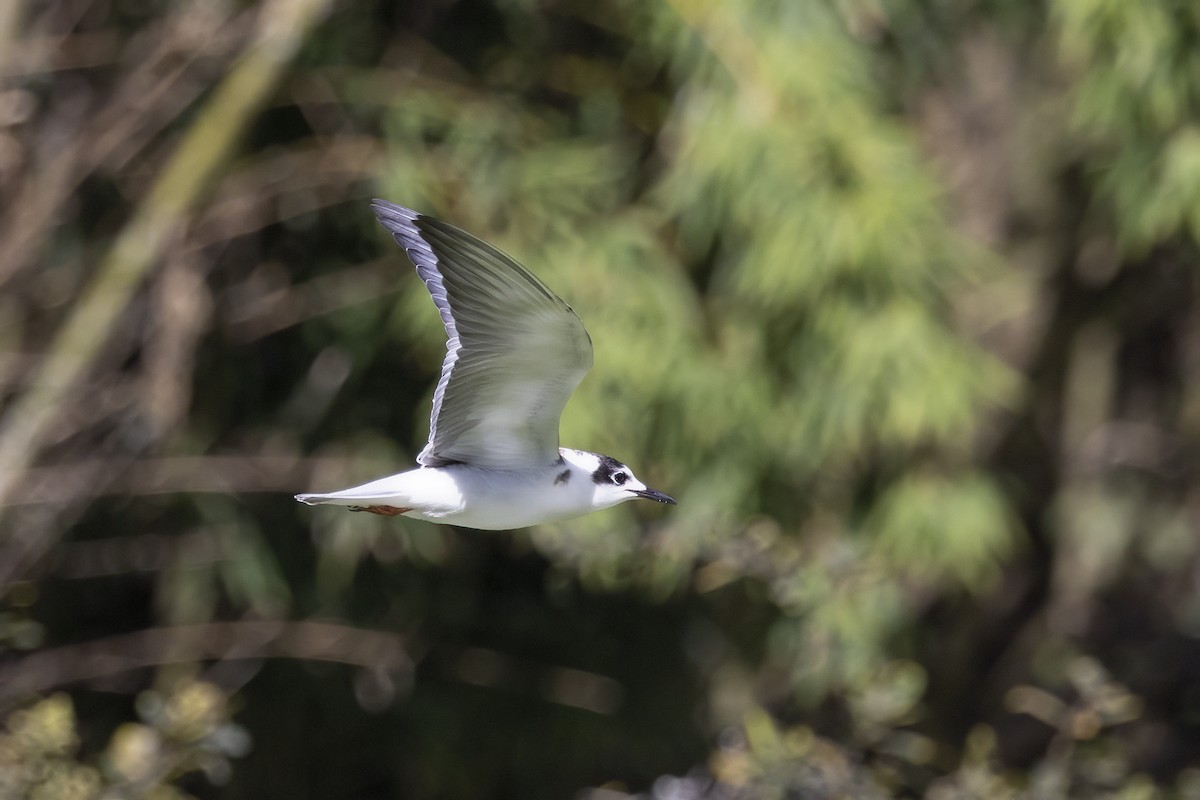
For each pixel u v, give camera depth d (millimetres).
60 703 9383
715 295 12469
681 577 12242
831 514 13234
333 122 12125
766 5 12156
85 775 9172
